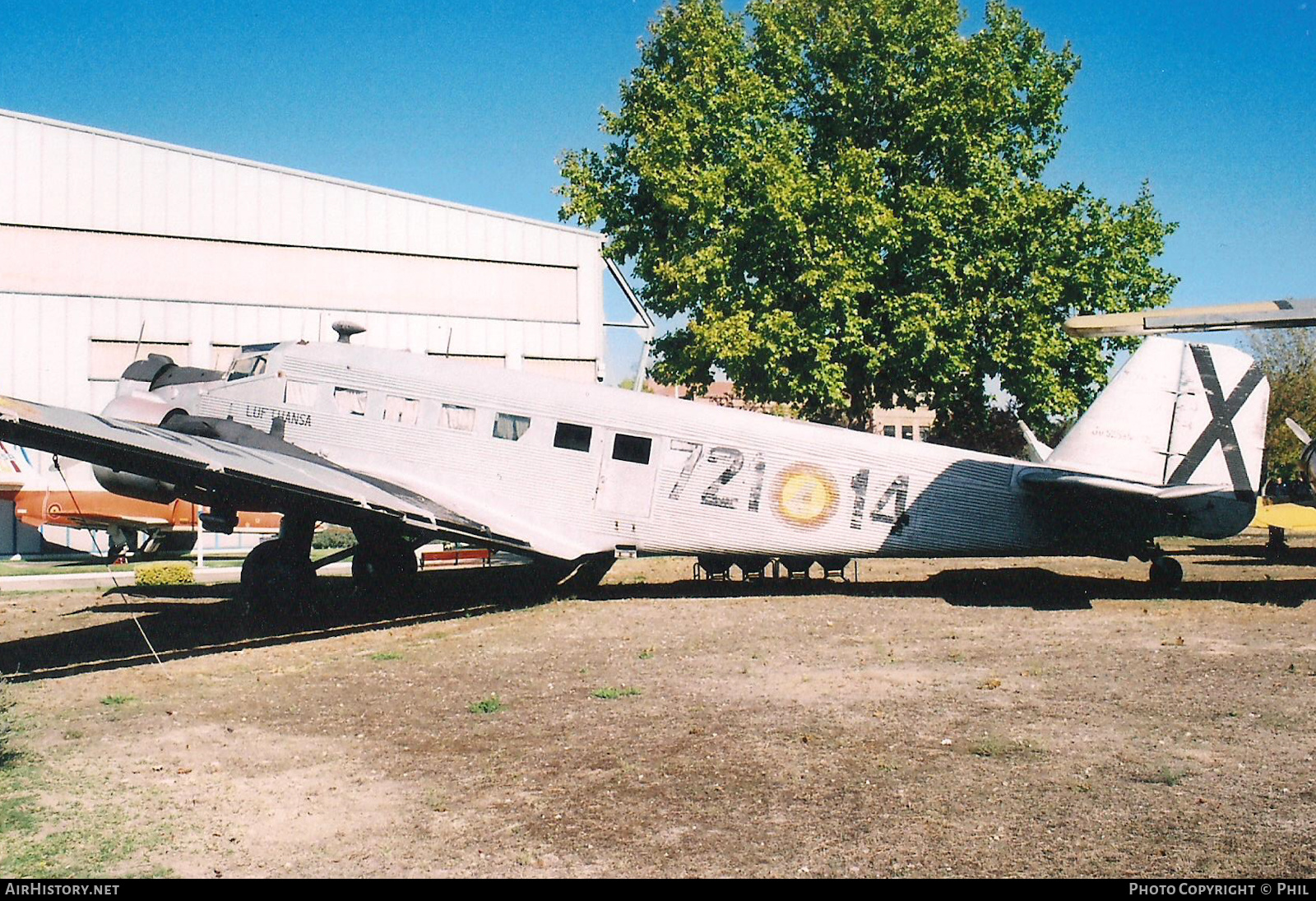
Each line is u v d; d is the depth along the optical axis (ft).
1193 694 28.32
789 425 50.01
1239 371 50.29
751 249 90.84
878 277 92.63
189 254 86.12
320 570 71.10
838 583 57.77
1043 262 91.81
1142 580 58.49
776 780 21.25
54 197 82.53
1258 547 92.22
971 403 100.17
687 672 32.55
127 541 80.18
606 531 48.96
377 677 32.58
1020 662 33.47
